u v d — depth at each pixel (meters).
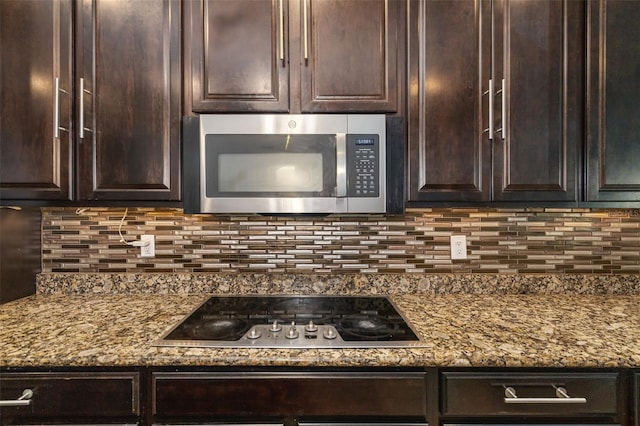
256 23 1.12
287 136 1.09
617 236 1.40
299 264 1.41
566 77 1.13
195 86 1.12
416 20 1.13
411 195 1.12
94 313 1.12
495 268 1.41
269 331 0.96
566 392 0.83
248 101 1.12
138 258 1.40
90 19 1.11
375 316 1.12
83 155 1.10
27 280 1.32
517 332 0.95
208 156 1.09
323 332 0.95
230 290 1.38
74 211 1.39
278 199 1.09
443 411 0.84
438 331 0.96
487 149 1.12
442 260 1.42
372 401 0.83
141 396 0.84
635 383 0.83
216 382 0.83
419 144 1.12
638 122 1.12
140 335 0.92
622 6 1.12
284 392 0.83
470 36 1.13
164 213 1.40
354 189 1.09
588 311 1.14
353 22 1.13
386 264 1.41
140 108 1.11
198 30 1.12
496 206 1.15
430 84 1.13
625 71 1.12
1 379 0.82
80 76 1.10
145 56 1.11
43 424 0.84
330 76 1.13
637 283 1.37
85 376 0.83
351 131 1.09
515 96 1.12
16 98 1.09
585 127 1.12
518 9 1.13
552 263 1.41
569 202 1.13
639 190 1.12
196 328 0.99
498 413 0.84
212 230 1.40
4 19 1.09
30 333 0.93
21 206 1.11
